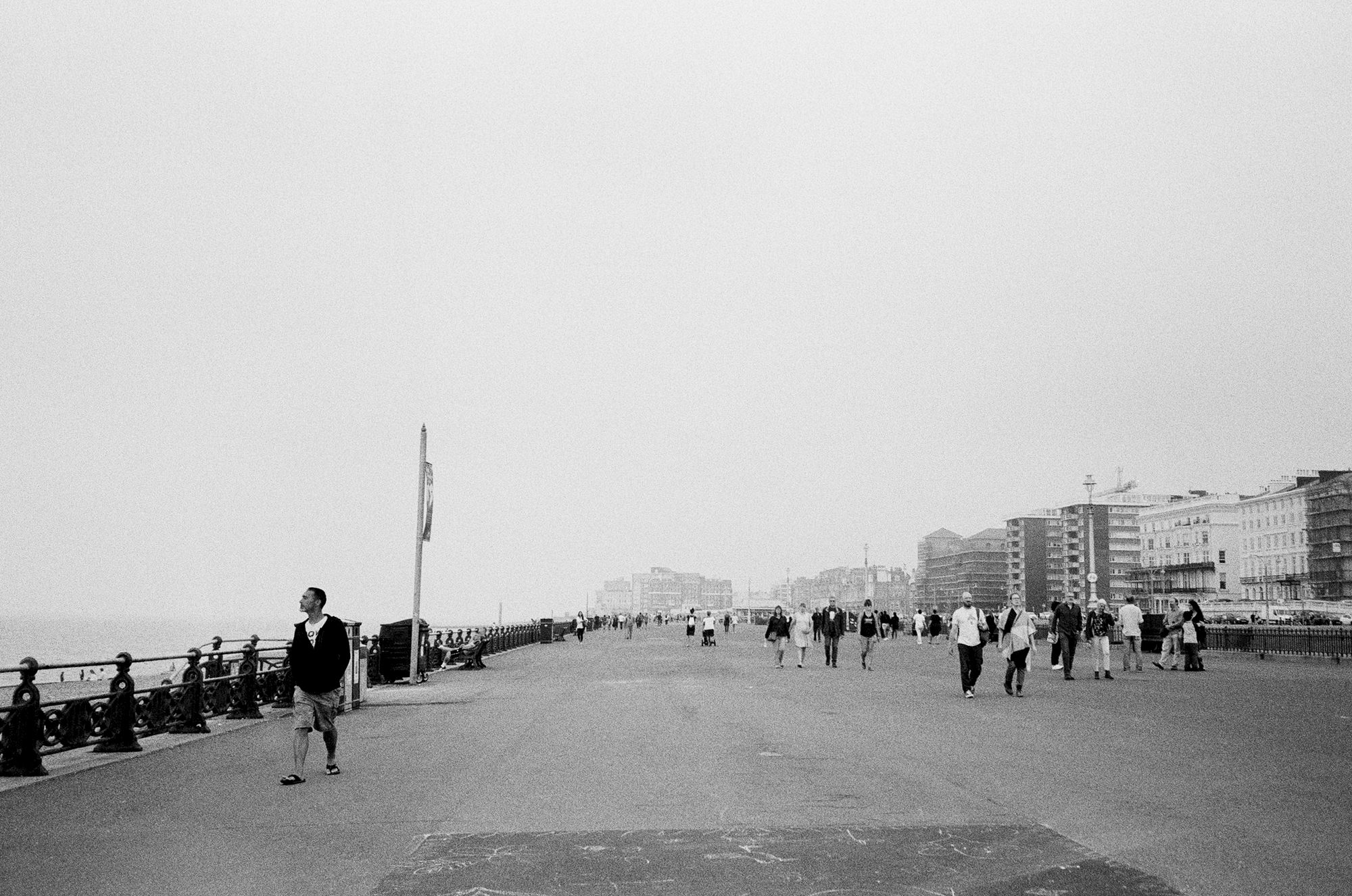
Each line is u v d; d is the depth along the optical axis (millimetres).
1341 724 17156
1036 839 8617
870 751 13922
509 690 25656
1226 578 142375
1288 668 35062
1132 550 163375
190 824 9500
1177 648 34219
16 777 12125
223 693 18016
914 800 10359
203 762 13367
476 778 11898
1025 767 12492
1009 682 23219
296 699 11977
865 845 8430
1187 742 14891
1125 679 29016
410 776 12109
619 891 7180
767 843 8516
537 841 8641
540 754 13844
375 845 8570
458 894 7156
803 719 18156
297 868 7871
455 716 19250
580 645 60938
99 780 12000
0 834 9117
